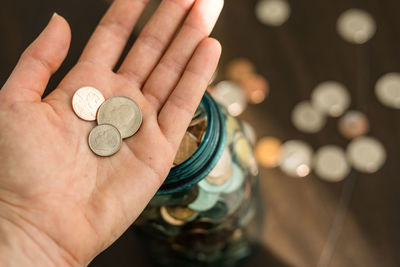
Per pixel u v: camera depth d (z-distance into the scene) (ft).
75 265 1.44
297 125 1.83
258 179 1.74
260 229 1.75
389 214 1.75
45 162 1.44
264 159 1.81
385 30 1.90
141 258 1.74
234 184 1.50
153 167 1.46
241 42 1.91
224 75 1.88
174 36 1.58
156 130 1.48
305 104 1.85
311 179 1.79
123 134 1.49
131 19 1.59
